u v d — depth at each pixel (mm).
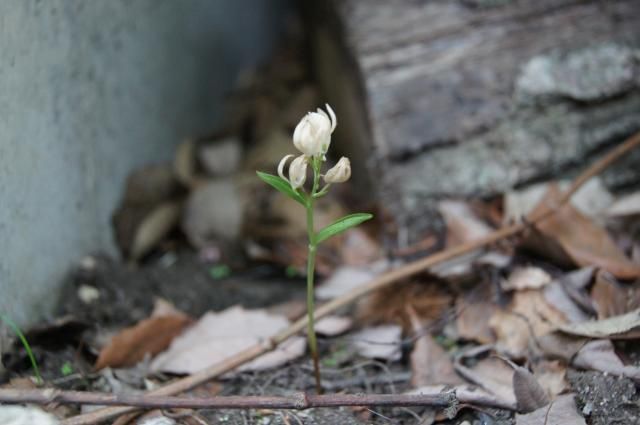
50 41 422
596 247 428
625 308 404
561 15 493
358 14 502
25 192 406
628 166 486
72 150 450
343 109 571
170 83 564
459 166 485
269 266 516
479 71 488
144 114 530
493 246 442
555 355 386
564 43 488
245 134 665
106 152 489
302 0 726
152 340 415
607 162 445
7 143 390
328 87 627
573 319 403
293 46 799
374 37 497
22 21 398
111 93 488
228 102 691
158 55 543
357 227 499
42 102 419
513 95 484
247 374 403
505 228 434
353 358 415
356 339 421
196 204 535
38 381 382
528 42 490
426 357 400
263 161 584
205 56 633
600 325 386
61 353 406
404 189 486
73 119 449
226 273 512
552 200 440
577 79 481
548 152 484
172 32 562
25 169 406
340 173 349
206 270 512
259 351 391
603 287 409
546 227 433
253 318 430
